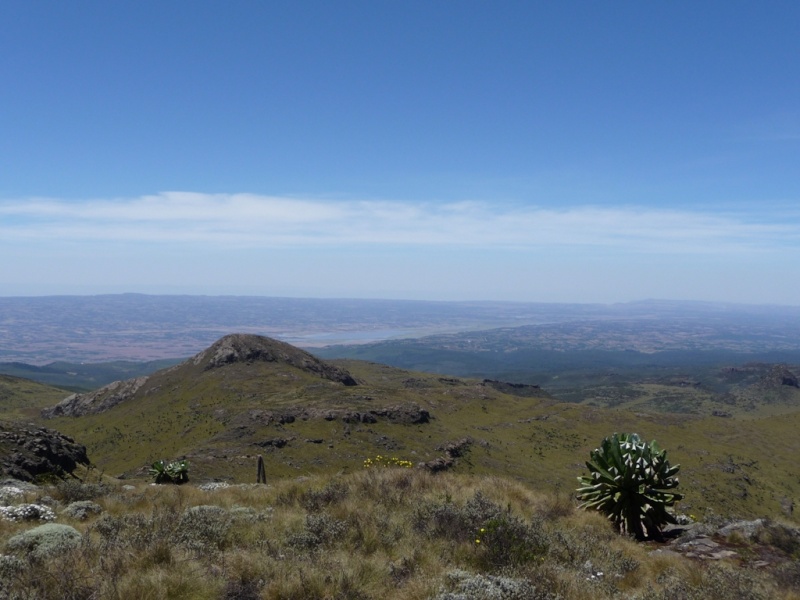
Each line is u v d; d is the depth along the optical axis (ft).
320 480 48.52
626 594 25.34
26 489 52.49
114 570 23.90
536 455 268.00
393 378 516.32
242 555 26.30
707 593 25.63
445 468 220.64
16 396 412.36
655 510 40.32
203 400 305.73
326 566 25.45
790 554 34.55
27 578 22.50
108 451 260.01
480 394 390.21
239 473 173.17
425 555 27.96
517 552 28.81
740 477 262.67
